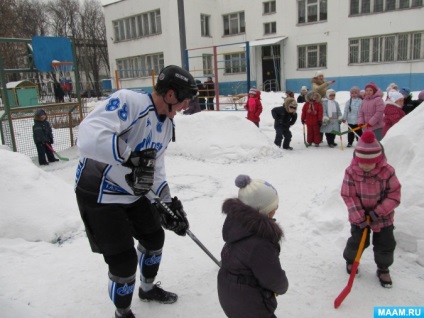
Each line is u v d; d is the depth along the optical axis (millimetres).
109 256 2344
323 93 9820
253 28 22969
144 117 2225
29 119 12961
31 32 40594
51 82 11844
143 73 25906
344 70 20375
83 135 2041
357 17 19500
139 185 2141
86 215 2314
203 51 24141
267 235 1939
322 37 20672
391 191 2764
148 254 2697
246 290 1972
